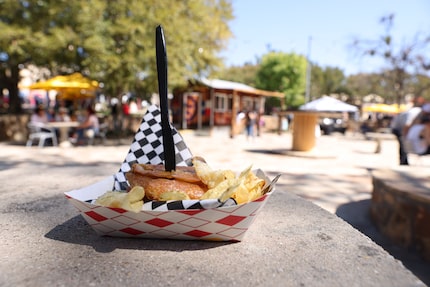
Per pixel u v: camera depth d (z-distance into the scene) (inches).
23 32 314.7
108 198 33.9
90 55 342.3
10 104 484.4
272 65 1151.0
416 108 259.1
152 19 353.7
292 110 354.9
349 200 172.9
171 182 37.0
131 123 542.6
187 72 411.8
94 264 32.6
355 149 448.5
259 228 44.6
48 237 39.4
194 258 34.3
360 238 41.6
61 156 257.1
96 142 411.5
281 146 432.8
